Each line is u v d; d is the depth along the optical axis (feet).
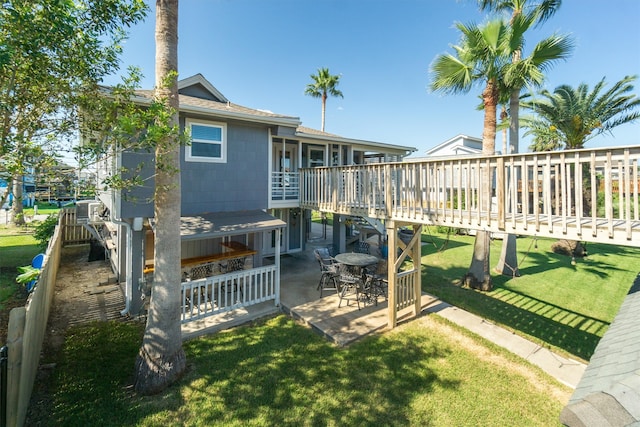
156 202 15.83
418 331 22.38
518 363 18.56
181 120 26.50
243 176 30.55
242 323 23.48
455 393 15.74
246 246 32.76
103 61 15.07
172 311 15.98
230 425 13.35
